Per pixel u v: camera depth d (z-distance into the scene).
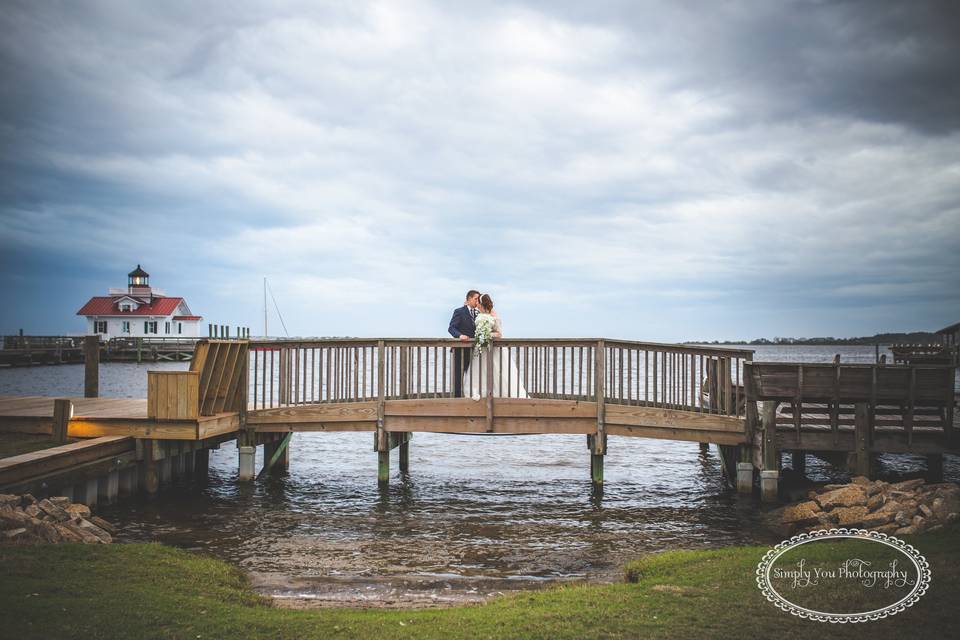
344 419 13.06
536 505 11.94
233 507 11.55
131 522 10.40
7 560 6.56
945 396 11.84
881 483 10.47
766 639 4.88
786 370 12.06
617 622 5.27
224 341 12.43
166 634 5.05
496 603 6.07
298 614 5.76
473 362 13.12
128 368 61.69
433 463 16.27
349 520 10.74
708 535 9.91
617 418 12.64
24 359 61.72
